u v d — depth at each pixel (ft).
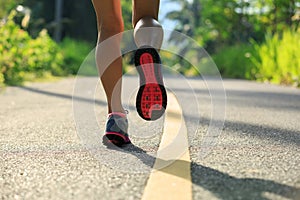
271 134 9.64
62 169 6.54
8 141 8.91
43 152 7.74
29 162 7.01
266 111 14.28
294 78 28.94
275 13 46.55
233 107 15.39
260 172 6.27
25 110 14.37
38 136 9.49
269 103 16.87
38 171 6.45
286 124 11.27
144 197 5.19
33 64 33.91
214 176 6.05
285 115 13.21
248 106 15.78
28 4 69.72
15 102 16.88
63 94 20.56
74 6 72.90
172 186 5.60
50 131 10.14
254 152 7.66
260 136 9.36
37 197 5.29
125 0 71.56
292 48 30.63
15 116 12.85
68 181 5.91
